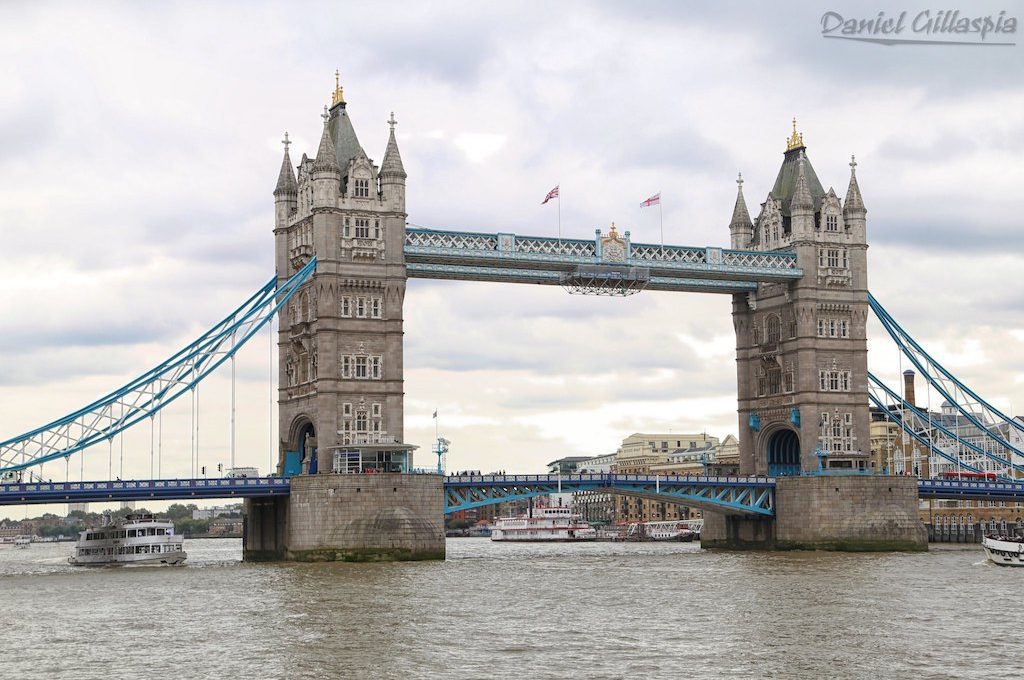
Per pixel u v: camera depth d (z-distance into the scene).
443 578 122.75
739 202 198.62
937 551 177.62
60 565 187.38
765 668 69.31
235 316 162.75
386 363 159.12
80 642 80.31
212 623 88.12
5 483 141.00
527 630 83.31
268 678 67.38
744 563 147.38
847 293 188.00
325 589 110.81
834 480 176.75
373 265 159.38
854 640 78.38
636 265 172.50
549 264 168.88
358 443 156.88
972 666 69.75
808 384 183.88
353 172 159.88
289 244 166.62
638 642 78.06
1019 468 199.88
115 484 145.75
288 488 152.75
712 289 187.88
